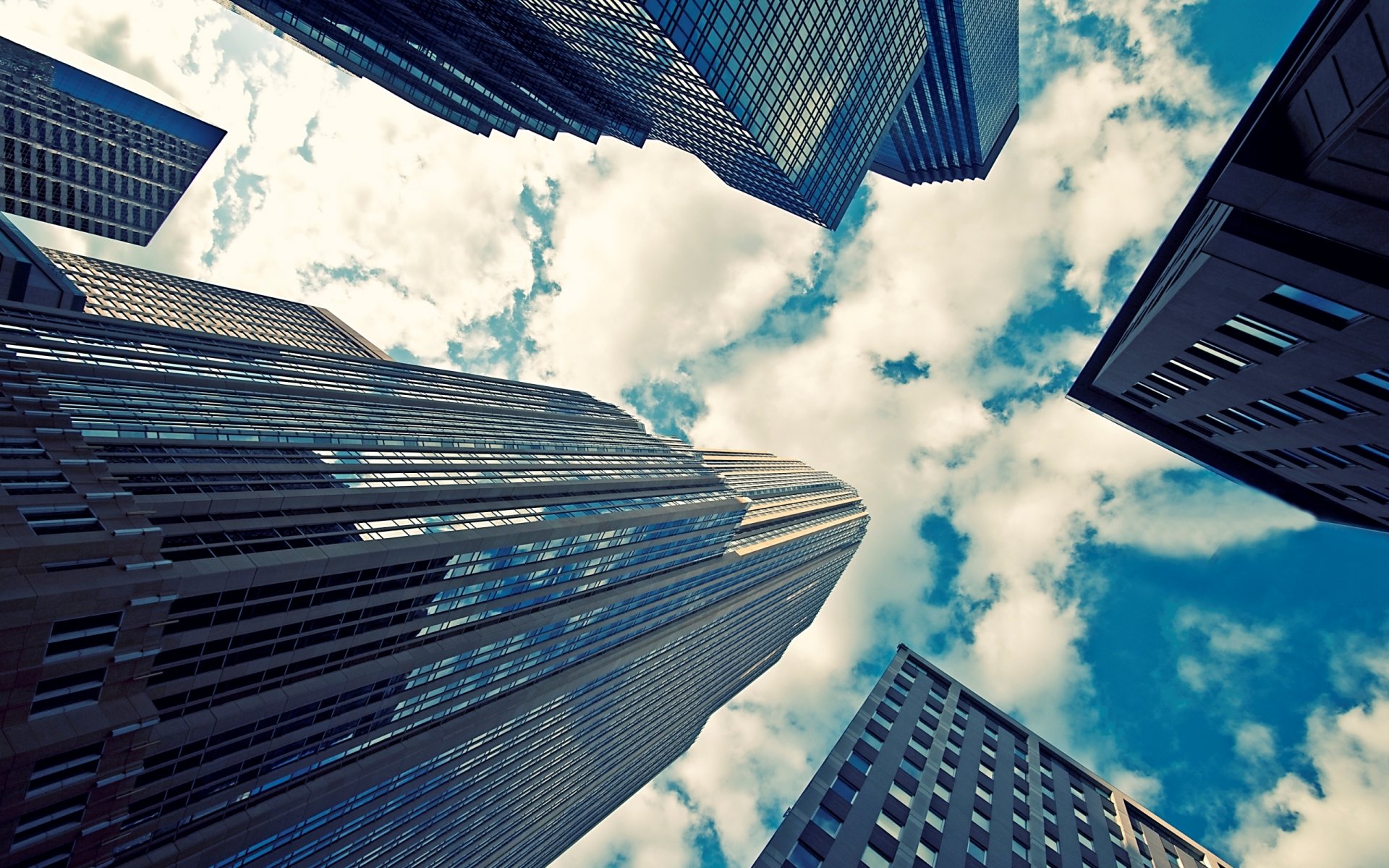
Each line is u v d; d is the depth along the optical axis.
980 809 52.72
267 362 83.75
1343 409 32.38
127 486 39.56
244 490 44.84
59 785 30.12
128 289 151.00
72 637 29.66
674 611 105.00
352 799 55.91
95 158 148.75
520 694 72.00
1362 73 17.20
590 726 100.38
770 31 75.12
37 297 74.69
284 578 39.53
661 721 137.00
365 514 49.44
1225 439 45.06
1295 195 21.62
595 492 81.38
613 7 66.69
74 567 30.20
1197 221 37.34
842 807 47.28
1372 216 20.66
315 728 46.94
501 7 104.06
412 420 81.25
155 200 168.88
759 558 127.31
